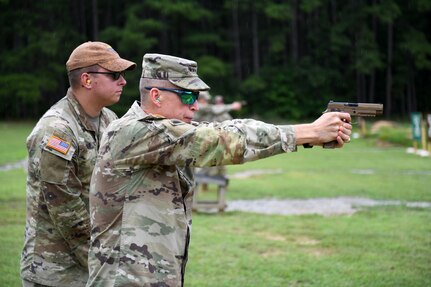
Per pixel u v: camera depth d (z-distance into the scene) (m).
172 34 55.16
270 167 20.83
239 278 7.41
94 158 4.23
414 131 26.05
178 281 3.27
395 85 56.66
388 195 14.28
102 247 3.32
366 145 30.56
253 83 52.00
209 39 53.03
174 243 3.28
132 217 3.26
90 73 4.15
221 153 3.12
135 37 48.16
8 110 51.81
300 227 10.56
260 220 11.21
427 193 14.58
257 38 54.97
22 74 50.09
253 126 3.17
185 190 3.44
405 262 8.20
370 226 10.63
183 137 3.15
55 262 4.12
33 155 4.05
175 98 3.33
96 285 3.31
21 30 50.94
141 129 3.23
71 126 4.12
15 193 13.73
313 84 53.31
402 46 54.16
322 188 15.47
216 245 9.12
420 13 57.03
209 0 56.47
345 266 7.97
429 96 58.19
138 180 3.28
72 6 53.56
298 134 3.14
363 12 53.44
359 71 53.97
